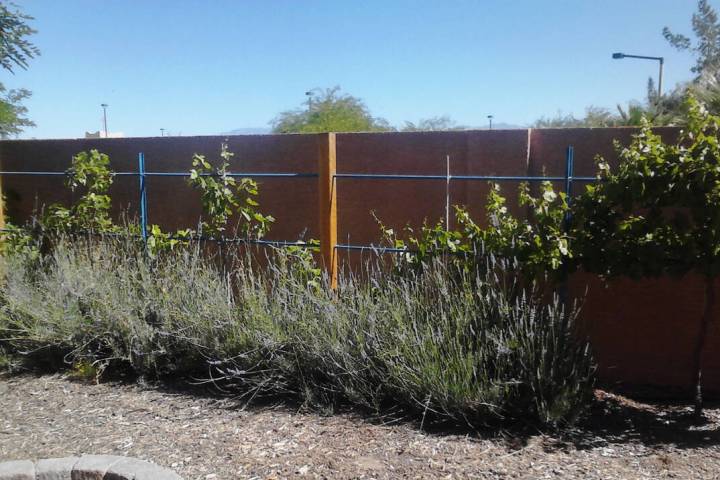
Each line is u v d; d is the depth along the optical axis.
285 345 5.39
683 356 5.46
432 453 4.32
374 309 5.17
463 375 4.67
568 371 4.75
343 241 6.52
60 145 7.99
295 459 4.32
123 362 6.19
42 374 6.23
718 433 4.61
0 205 8.09
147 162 7.51
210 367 5.64
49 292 6.53
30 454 4.61
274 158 6.85
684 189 4.49
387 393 5.05
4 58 9.93
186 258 6.33
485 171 5.87
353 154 6.39
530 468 4.09
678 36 22.77
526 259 5.08
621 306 5.55
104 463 4.30
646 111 9.34
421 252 5.59
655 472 4.01
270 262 6.44
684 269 4.75
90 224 7.48
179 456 4.45
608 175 4.93
